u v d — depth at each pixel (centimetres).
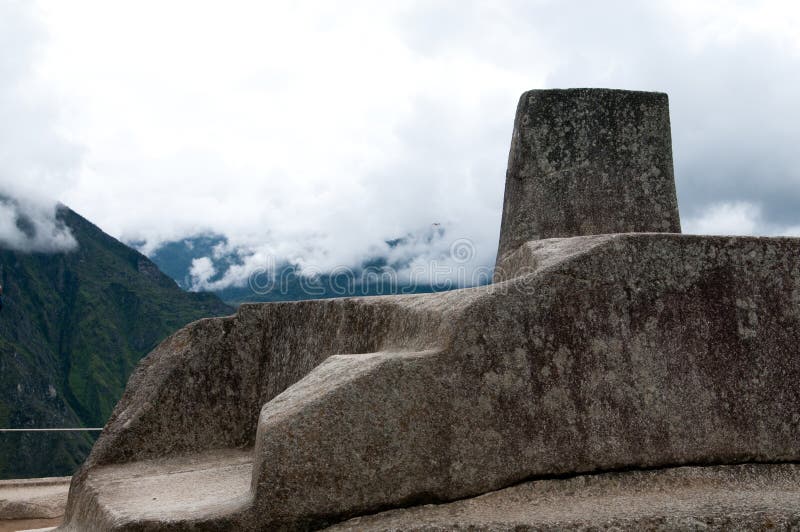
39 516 618
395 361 268
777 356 303
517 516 256
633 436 284
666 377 291
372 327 359
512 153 473
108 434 430
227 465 414
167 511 277
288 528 253
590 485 280
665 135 467
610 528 249
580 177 456
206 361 456
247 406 459
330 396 261
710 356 297
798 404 301
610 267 294
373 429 262
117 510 298
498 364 277
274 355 461
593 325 288
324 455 257
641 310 294
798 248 314
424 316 303
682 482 287
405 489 262
